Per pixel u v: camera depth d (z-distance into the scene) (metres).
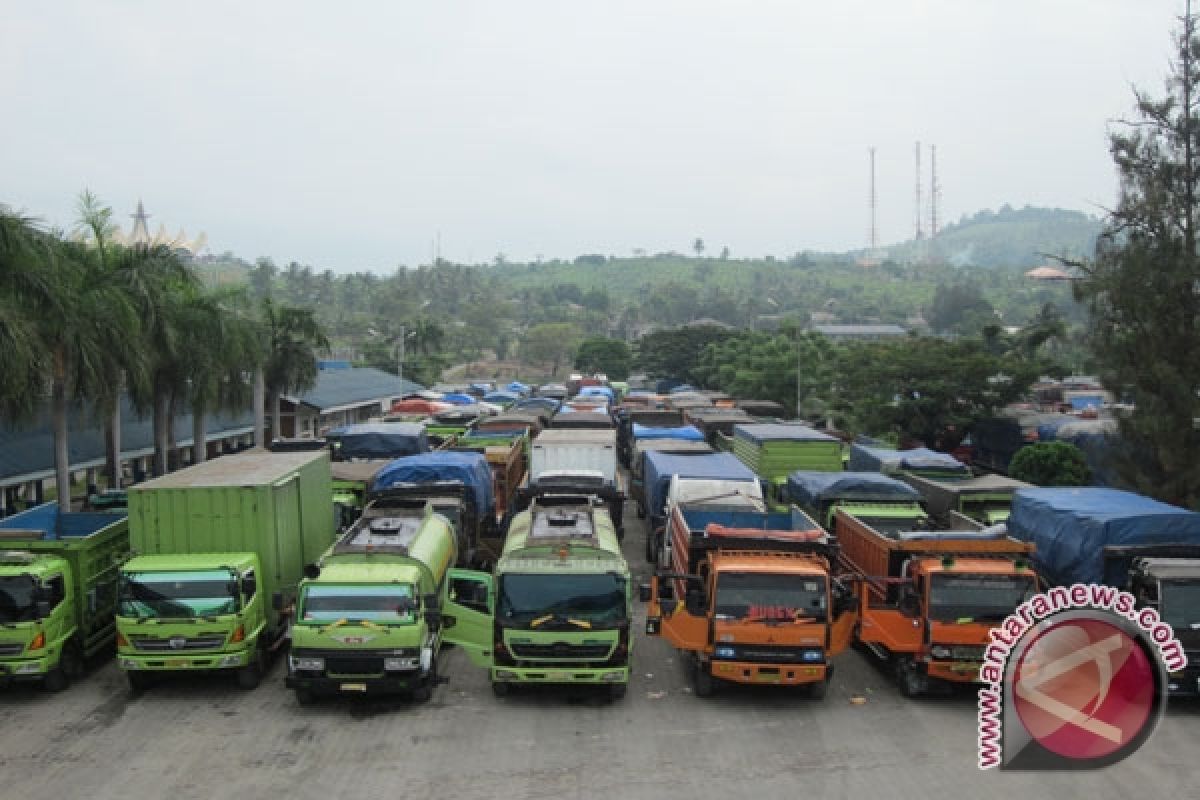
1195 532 18.66
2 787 13.47
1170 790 13.69
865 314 184.38
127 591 16.69
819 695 17.14
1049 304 81.75
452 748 14.93
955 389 44.97
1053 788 13.71
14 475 29.34
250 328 33.81
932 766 14.45
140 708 16.59
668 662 19.58
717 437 41.56
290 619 18.50
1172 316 27.25
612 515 27.23
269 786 13.54
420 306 154.38
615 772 14.13
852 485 24.17
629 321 181.75
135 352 26.38
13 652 16.52
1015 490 23.78
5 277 22.34
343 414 64.38
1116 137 28.81
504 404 65.12
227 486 17.89
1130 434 28.05
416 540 18.78
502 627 16.53
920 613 16.86
